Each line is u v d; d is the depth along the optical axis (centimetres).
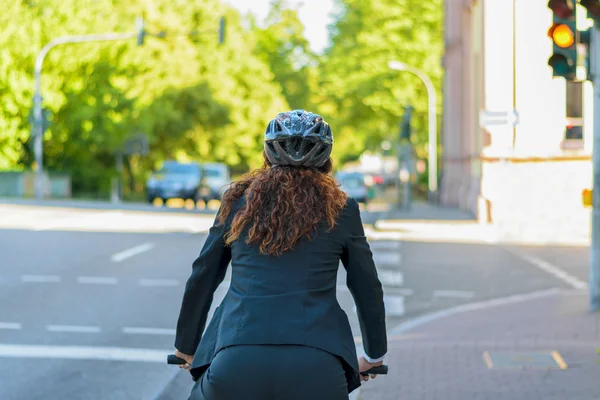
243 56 6081
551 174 2433
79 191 4522
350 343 298
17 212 2517
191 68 5206
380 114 5131
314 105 6275
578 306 1068
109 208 2855
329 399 284
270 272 300
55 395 655
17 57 3853
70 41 3500
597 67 1008
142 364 759
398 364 753
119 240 1814
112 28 4184
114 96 4172
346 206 313
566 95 2425
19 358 775
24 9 3903
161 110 4731
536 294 1195
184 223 2291
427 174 5809
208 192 4034
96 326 923
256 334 288
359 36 5153
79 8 4044
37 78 3525
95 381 699
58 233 1911
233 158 5634
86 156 4394
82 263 1430
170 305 1056
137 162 5297
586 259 1673
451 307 1125
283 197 307
